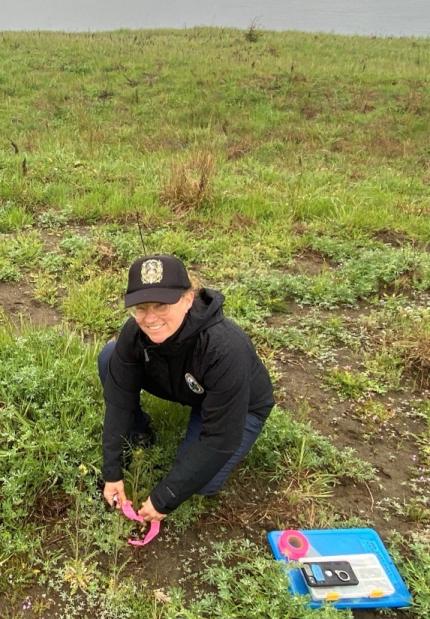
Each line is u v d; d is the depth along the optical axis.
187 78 14.66
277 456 3.05
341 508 2.90
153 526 2.62
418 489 3.04
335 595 2.40
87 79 14.90
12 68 15.47
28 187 6.79
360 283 4.98
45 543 2.61
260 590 2.41
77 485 2.84
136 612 2.36
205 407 2.40
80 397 3.12
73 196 6.80
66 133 11.47
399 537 2.74
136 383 2.62
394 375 3.87
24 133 11.45
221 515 2.81
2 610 2.34
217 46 18.23
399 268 5.22
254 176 8.20
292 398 3.64
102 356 2.93
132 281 2.29
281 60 16.23
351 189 7.86
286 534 2.63
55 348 3.59
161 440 3.07
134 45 18.00
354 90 14.27
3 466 2.78
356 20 34.19
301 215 6.70
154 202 6.61
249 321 4.36
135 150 10.34
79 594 2.42
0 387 3.11
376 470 3.14
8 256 5.10
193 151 9.62
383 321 4.52
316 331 4.34
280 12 40.47
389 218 6.59
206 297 2.43
